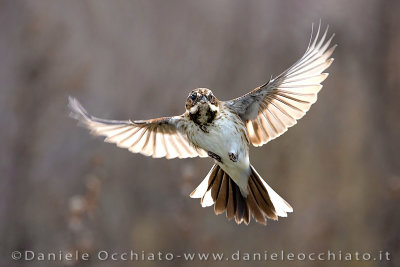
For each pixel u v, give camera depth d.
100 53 16.84
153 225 14.72
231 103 6.80
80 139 15.66
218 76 17.22
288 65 17.45
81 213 11.46
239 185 6.79
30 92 16.23
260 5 17.80
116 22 17.14
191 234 14.62
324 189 16.27
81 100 16.31
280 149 16.31
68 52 16.70
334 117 17.41
